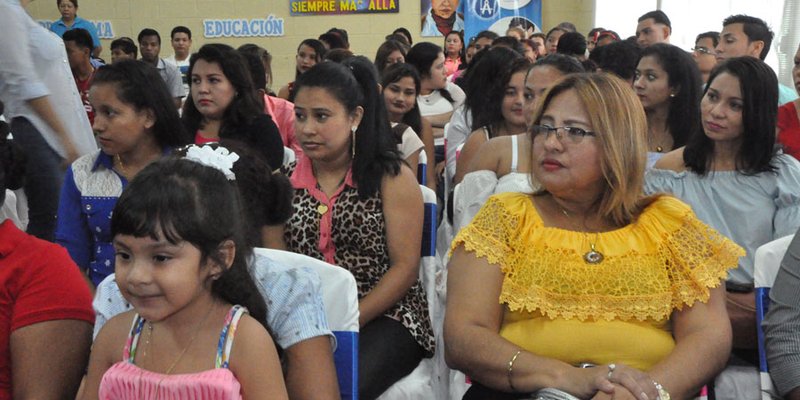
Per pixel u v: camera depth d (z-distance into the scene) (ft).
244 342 4.38
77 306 5.15
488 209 6.06
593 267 5.68
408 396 7.31
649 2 27.22
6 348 5.04
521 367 5.41
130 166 7.77
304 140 7.74
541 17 29.45
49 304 5.05
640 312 5.65
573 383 5.20
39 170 10.14
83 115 10.68
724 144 8.39
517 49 18.40
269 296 5.05
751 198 8.21
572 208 6.03
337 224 7.75
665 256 5.74
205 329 4.45
